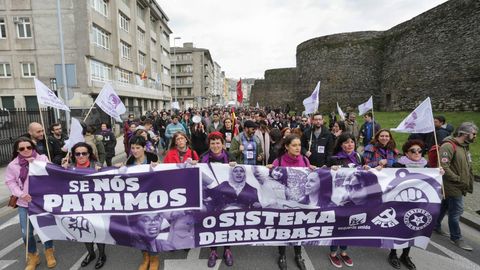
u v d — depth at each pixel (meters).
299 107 34.88
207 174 3.55
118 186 3.51
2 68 22.50
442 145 4.09
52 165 3.49
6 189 6.78
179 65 72.81
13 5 21.72
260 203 3.57
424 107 3.94
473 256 3.85
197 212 3.55
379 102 27.45
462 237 4.38
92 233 3.53
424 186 3.60
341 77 29.12
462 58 17.58
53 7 21.73
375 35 27.28
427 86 20.41
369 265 3.61
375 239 3.60
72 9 21.72
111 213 3.53
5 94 22.66
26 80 22.58
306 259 3.76
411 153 3.83
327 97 30.27
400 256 3.77
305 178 3.58
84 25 21.86
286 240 3.60
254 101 57.50
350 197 3.59
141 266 3.50
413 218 3.60
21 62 22.34
